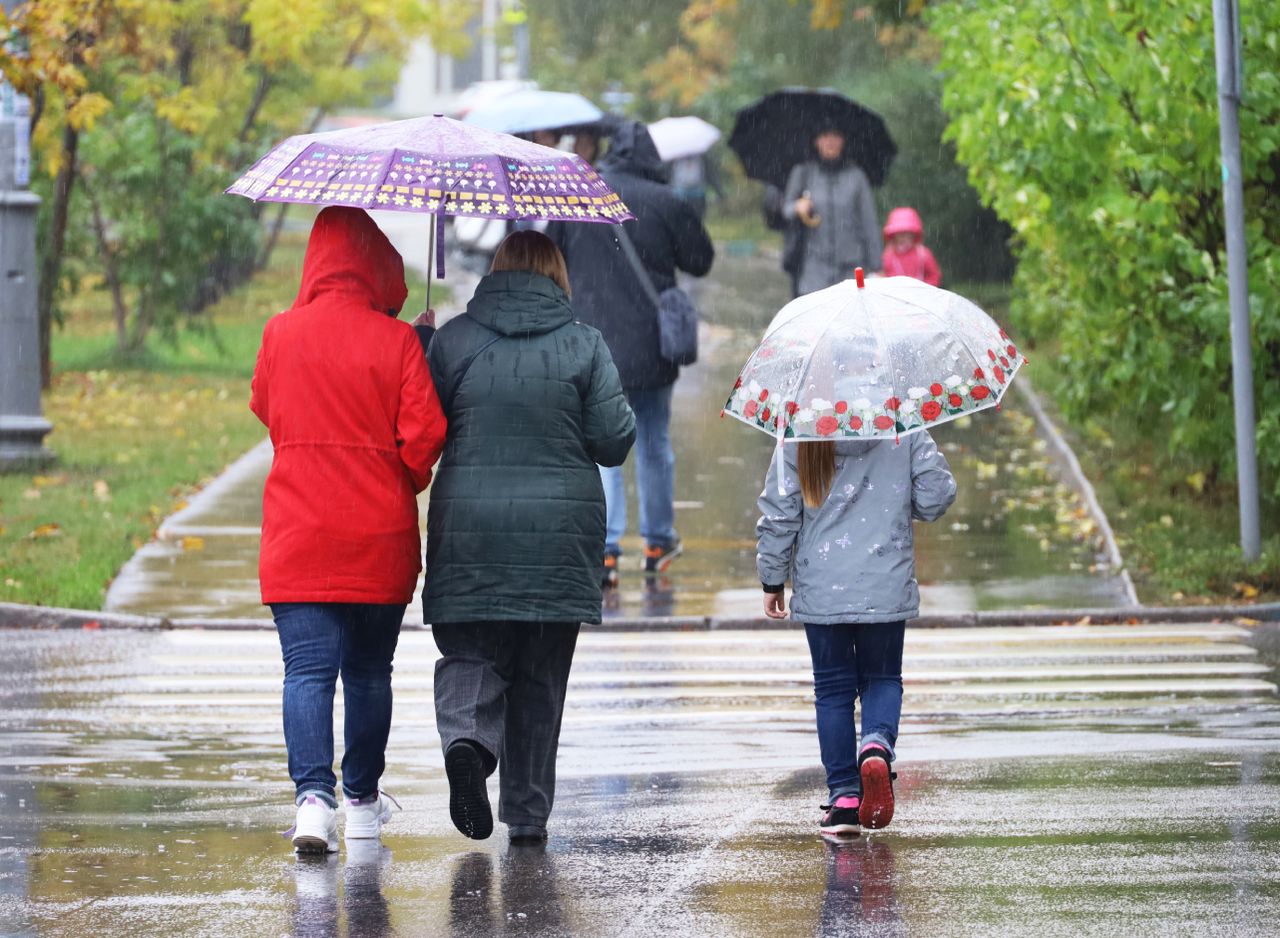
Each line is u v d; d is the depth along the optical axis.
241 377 74.06
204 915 17.03
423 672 32.03
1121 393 43.19
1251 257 39.91
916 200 90.44
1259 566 37.53
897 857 19.08
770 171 68.00
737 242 121.62
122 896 17.70
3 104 49.44
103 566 39.00
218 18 87.44
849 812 19.98
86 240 76.00
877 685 20.25
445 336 19.73
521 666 19.92
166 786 23.23
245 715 28.17
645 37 146.88
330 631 19.41
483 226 83.75
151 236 76.00
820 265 55.12
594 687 30.28
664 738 26.42
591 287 37.19
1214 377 40.81
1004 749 25.12
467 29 192.38
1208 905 17.09
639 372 37.44
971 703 28.66
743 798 22.33
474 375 19.47
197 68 88.69
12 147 49.50
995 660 32.09
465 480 19.31
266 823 21.03
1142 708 28.14
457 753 18.58
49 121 62.44
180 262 76.38
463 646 19.45
